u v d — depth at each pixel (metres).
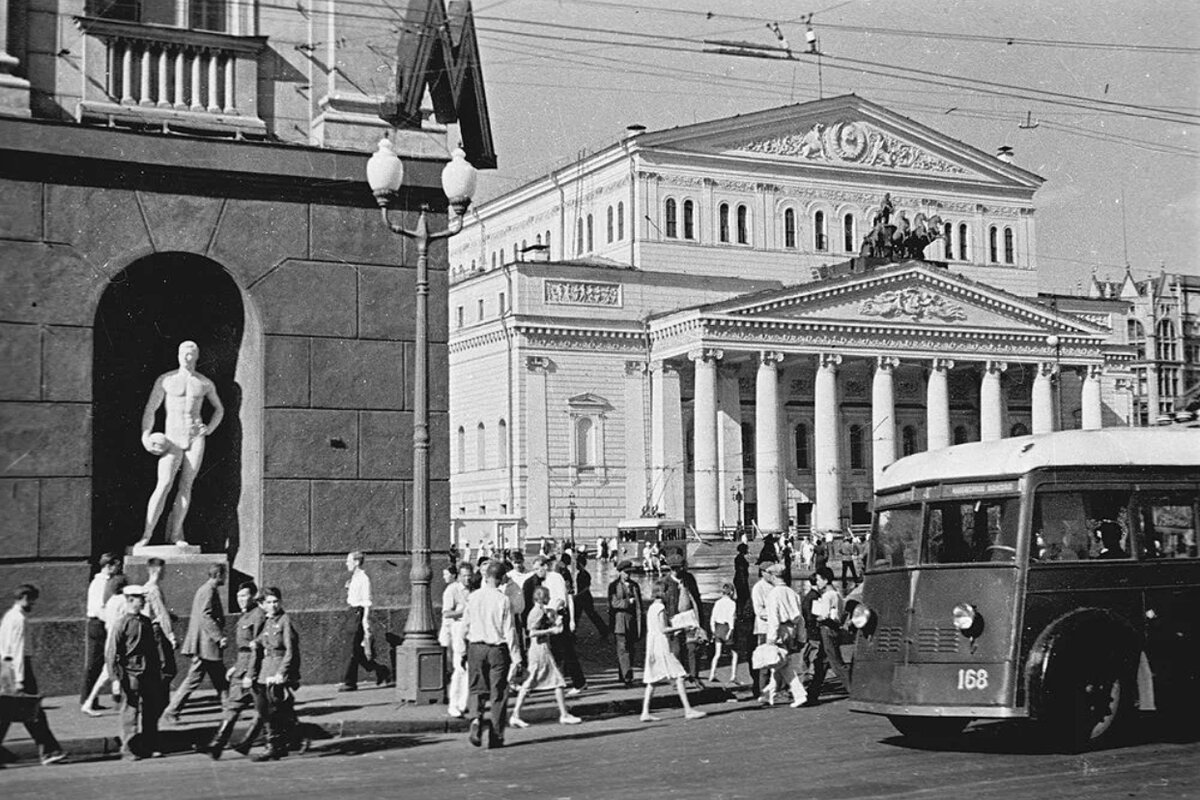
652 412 88.31
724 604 24.23
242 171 21.17
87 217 20.20
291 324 21.52
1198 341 103.44
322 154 21.77
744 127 93.19
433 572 22.28
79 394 19.92
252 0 22.16
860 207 97.06
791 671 20.83
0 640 15.20
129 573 20.27
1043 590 15.01
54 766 14.93
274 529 21.11
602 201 93.56
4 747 15.12
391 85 22.78
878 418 89.81
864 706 15.77
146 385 21.52
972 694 14.87
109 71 20.91
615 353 87.81
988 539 15.33
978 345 92.81
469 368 90.75
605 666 26.39
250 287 21.27
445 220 22.92
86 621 19.47
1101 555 15.39
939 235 92.81
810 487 94.38
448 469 22.66
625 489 87.50
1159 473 15.91
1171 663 15.46
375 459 21.89
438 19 22.67
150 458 21.30
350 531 21.59
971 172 101.25
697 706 21.00
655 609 19.17
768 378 86.12
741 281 91.69
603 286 88.19
